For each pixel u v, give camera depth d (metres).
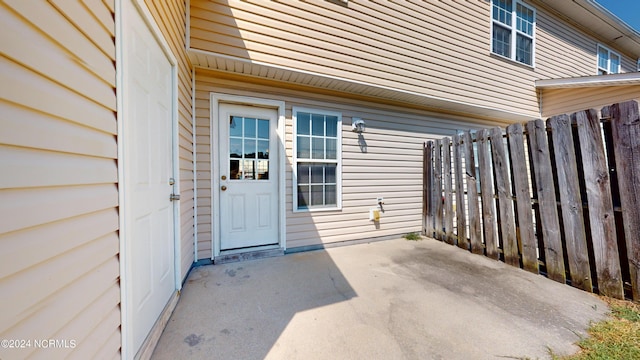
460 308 1.92
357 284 2.36
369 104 3.81
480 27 4.20
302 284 2.36
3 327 0.59
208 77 2.86
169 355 1.43
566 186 2.34
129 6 1.26
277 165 3.28
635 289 1.95
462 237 3.51
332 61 3.02
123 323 1.14
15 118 0.63
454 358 1.40
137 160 1.35
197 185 2.83
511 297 2.09
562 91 4.84
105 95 1.03
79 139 0.86
